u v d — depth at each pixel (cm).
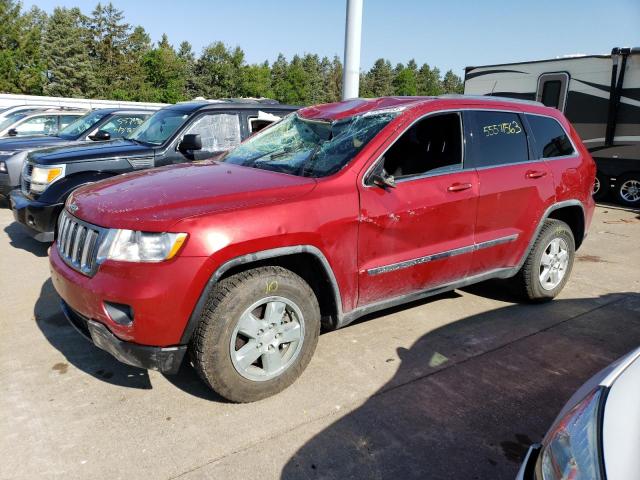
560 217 527
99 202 320
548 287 494
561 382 357
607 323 459
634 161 1099
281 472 263
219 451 277
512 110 457
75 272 307
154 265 278
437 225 383
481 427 304
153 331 281
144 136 689
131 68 7056
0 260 599
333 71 10006
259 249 298
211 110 676
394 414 314
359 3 827
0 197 952
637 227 905
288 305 318
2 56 5497
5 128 1155
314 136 401
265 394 321
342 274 338
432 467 270
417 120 381
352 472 264
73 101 2114
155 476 258
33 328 419
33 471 260
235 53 8069
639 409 171
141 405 317
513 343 414
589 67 1131
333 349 395
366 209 342
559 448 175
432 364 376
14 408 311
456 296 519
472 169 411
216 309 292
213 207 297
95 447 278
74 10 7375
